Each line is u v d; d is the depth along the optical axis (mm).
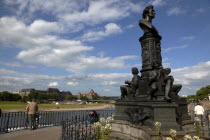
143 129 7145
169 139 5512
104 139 6863
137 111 8086
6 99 130375
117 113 9617
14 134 10758
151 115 7391
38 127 13531
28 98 136375
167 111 7059
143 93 8938
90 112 15406
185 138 5992
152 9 10391
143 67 9805
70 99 197000
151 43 9742
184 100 8969
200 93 89875
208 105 36875
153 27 9656
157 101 7406
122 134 8641
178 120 7656
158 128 6367
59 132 11312
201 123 8953
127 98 9523
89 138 7117
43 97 162250
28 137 9836
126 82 10164
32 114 12570
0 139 9391
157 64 9258
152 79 8102
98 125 7188
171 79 8234
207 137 7684
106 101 183750
